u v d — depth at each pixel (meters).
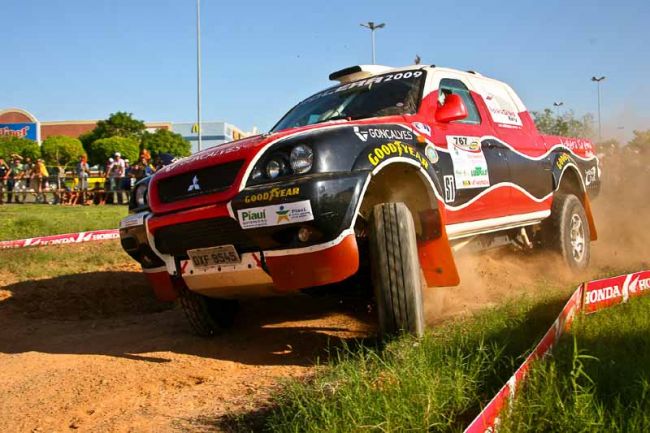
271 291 4.09
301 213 3.40
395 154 3.89
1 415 3.29
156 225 4.03
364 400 2.58
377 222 3.70
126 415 3.14
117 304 6.43
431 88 4.94
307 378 3.36
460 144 4.84
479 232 5.06
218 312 4.77
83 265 8.04
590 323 3.67
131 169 20.06
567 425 2.34
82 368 4.04
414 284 3.64
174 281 4.36
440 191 4.23
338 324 4.90
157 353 4.36
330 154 3.58
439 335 3.51
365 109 4.91
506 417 2.38
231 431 2.80
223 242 3.80
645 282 4.76
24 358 4.40
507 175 5.39
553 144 6.46
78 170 21.58
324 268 3.51
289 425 2.55
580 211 6.48
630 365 2.89
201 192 3.87
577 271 6.27
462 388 2.66
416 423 2.41
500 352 2.96
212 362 4.05
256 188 3.60
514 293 5.21
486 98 5.68
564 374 2.72
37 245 9.77
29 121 62.12
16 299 6.32
